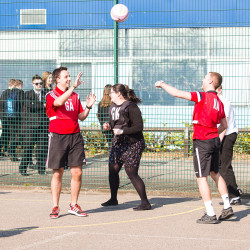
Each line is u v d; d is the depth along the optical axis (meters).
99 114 12.10
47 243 6.42
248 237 6.75
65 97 7.80
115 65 10.86
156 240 6.58
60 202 9.41
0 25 11.76
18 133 12.42
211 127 7.62
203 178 7.64
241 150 14.24
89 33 13.17
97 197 9.93
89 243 6.43
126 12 10.21
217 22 10.12
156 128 13.91
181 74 14.22
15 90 12.39
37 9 11.63
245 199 9.67
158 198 9.80
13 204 9.16
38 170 12.32
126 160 8.65
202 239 6.63
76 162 8.14
